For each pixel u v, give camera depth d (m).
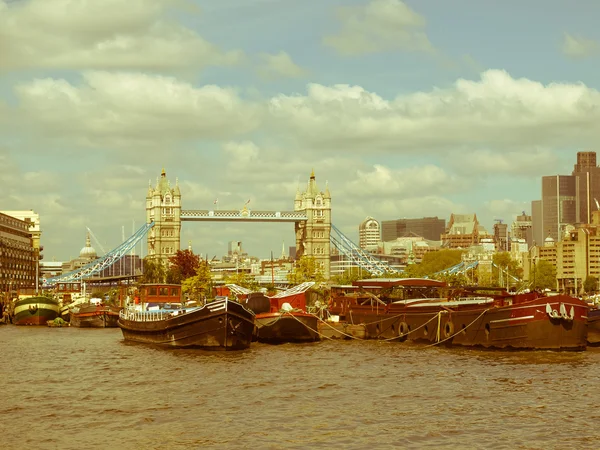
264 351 115.69
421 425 66.25
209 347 115.00
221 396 78.31
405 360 104.12
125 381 88.06
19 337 150.38
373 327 138.88
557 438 62.28
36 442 62.31
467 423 66.88
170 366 99.00
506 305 115.31
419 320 128.50
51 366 101.25
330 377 89.44
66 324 197.00
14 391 82.62
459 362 101.31
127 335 135.00
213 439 62.50
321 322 136.88
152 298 138.12
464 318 118.62
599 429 64.81
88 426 66.88
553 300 109.38
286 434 63.75
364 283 148.00
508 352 110.75
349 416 69.44
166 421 68.12
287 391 80.75
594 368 95.19
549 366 96.88
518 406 73.19
